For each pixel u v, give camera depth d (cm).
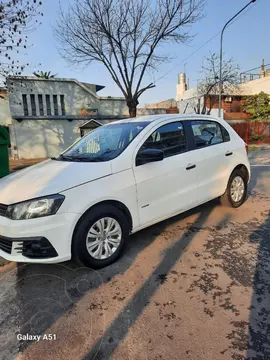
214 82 2278
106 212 298
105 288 268
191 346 196
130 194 318
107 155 330
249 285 264
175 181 365
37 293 264
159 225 418
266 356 186
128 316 229
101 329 216
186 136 393
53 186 273
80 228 282
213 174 425
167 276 284
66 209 271
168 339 203
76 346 201
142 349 196
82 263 292
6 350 200
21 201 266
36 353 196
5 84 1038
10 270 307
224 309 232
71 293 262
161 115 400
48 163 352
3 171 615
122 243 319
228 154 452
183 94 3334
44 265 313
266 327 211
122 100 2017
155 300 247
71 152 380
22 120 1758
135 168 325
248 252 329
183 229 402
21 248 265
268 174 815
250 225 410
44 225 262
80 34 1462
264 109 2697
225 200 477
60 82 1850
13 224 262
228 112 2831
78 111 1922
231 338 202
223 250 335
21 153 1778
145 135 347
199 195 404
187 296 251
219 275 282
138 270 297
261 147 1827
